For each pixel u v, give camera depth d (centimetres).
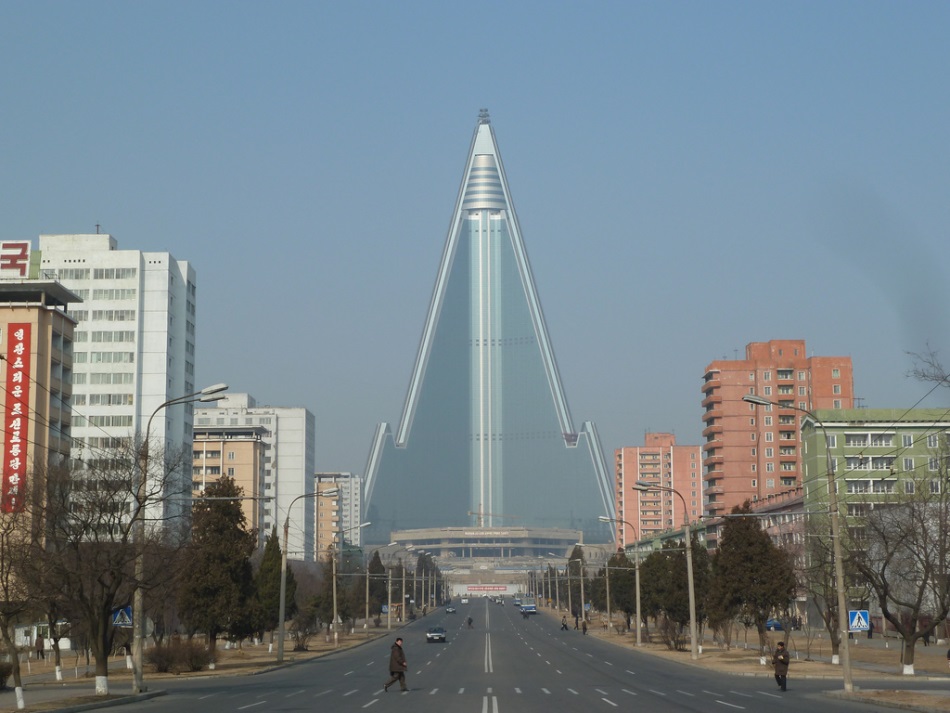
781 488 19438
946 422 12975
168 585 6625
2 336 10962
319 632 14750
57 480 5641
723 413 19850
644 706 4328
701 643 11344
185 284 18062
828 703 4503
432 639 12125
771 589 8000
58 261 17200
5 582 5681
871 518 7525
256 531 8188
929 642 10688
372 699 4778
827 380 19700
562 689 5425
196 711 4153
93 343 17012
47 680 6606
